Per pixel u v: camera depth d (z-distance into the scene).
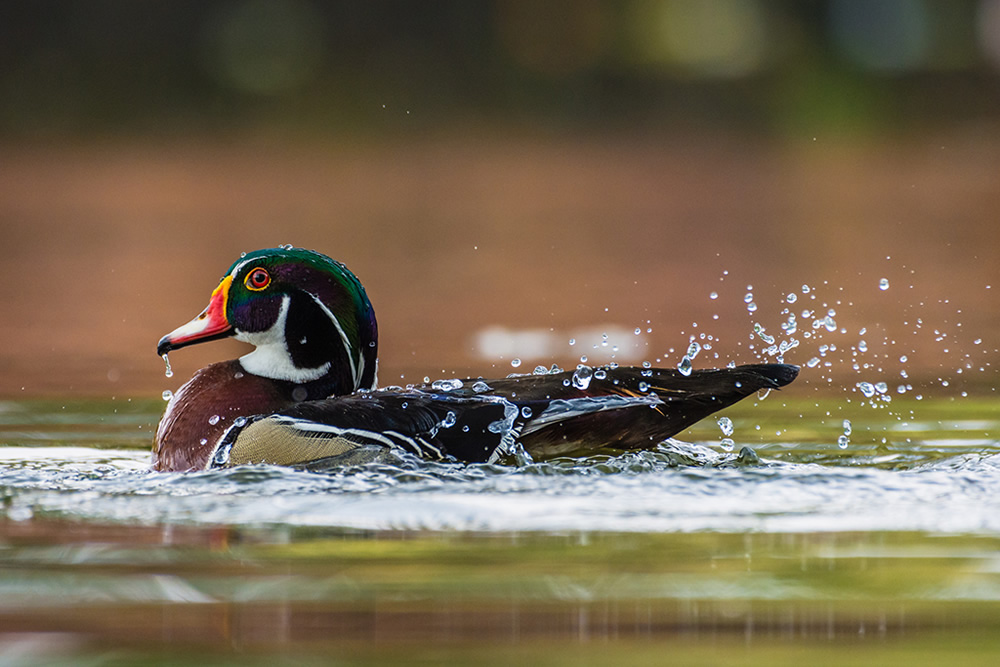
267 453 8.43
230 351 15.39
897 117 45.44
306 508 7.36
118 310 17.97
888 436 9.89
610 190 33.47
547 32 47.59
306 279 9.11
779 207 29.75
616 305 18.06
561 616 5.54
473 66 46.53
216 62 44.59
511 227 26.91
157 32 44.38
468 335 15.83
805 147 42.44
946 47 48.88
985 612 5.59
